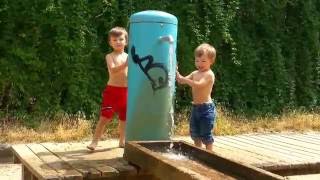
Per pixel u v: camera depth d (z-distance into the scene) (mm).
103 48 8836
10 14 8172
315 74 10719
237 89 9914
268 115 9773
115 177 4152
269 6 10281
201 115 4941
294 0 10500
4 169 6746
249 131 8438
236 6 9641
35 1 8266
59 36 8367
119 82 4984
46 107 8430
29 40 8344
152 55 4500
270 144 5590
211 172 3848
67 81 8539
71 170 4090
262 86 10195
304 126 8961
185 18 9289
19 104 8383
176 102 9305
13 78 8266
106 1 8648
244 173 3688
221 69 9797
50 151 4875
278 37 10500
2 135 7637
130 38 4621
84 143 5379
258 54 10180
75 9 8477
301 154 4961
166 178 3707
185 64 9219
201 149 4230
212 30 9570
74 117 8430
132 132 4555
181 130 8203
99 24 8797
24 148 5043
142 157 4078
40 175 3953
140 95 4512
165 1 9164
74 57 8508
